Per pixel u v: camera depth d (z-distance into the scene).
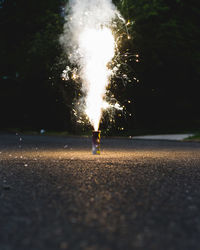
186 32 28.78
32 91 35.94
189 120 33.00
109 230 3.82
